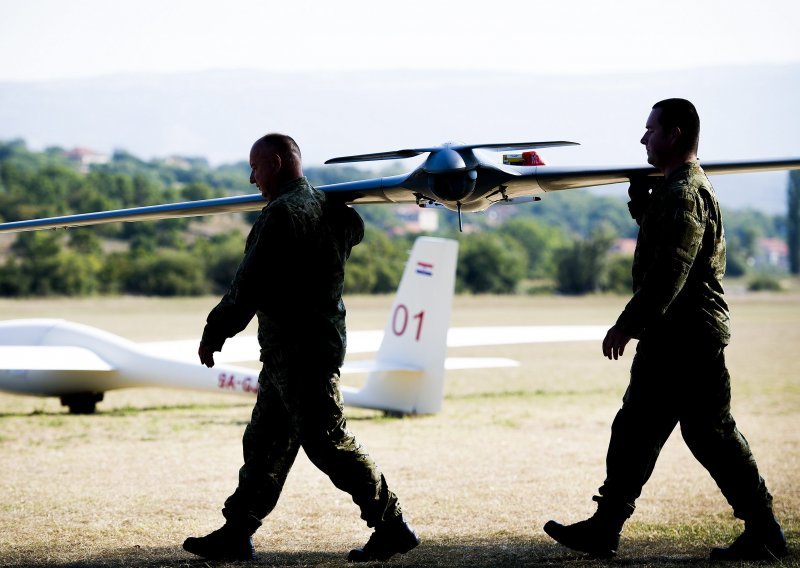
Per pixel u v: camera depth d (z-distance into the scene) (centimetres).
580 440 2492
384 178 1110
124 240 18700
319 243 1053
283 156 1071
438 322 3072
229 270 15925
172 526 1429
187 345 3650
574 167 1067
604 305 14562
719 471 1076
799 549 1143
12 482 1886
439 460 2155
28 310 11975
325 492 1725
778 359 5716
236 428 2759
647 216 1030
